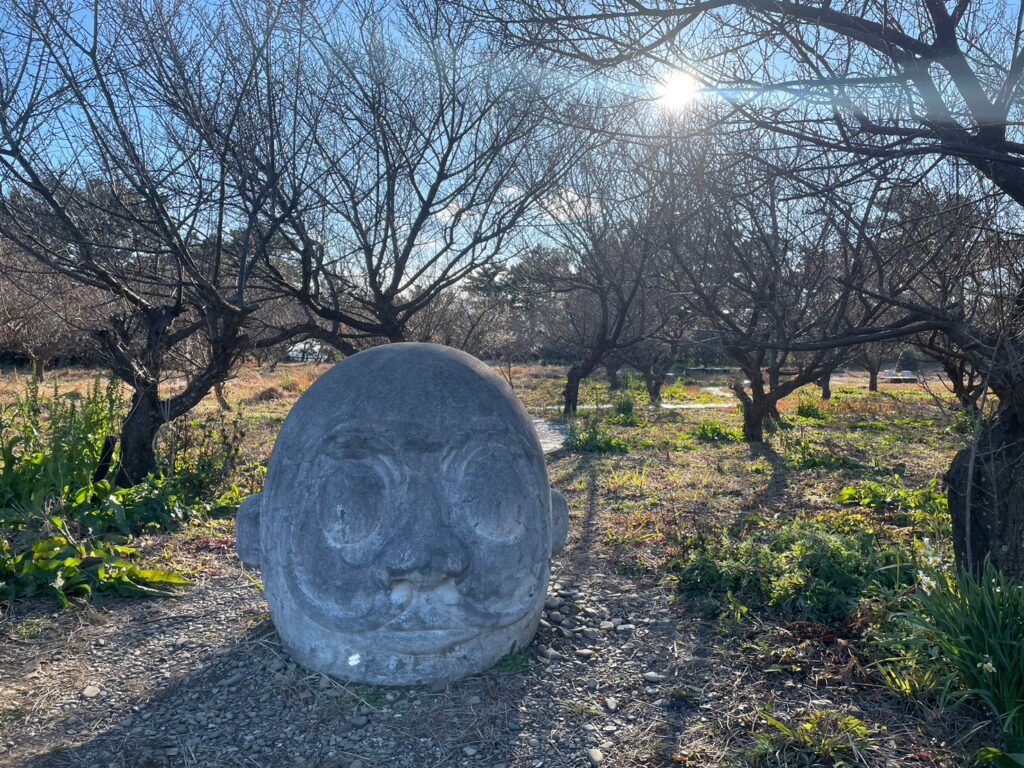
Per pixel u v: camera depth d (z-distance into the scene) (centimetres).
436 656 373
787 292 652
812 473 954
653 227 716
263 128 703
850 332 475
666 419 1631
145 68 672
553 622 461
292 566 370
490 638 387
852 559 499
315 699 364
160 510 682
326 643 377
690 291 621
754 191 473
